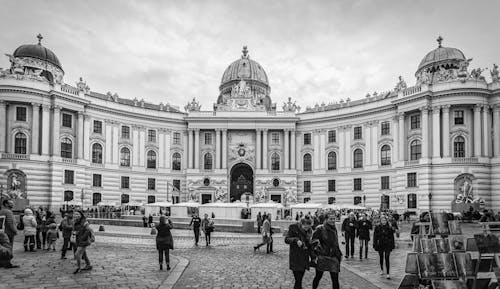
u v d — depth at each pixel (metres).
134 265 22.06
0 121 68.31
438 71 74.88
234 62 106.94
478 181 65.44
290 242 13.77
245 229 47.72
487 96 67.31
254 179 88.38
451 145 67.75
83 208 73.75
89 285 16.72
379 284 17.72
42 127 70.75
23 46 74.88
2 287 16.17
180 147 90.94
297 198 88.00
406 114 74.19
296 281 13.71
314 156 88.06
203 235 43.62
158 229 20.88
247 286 17.19
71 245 25.50
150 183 87.31
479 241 14.54
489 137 67.12
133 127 86.25
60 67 77.69
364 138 81.69
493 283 13.96
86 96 78.62
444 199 66.44
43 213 36.56
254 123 88.88
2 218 20.58
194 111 90.31
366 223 25.69
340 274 20.28
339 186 84.25
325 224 14.52
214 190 87.56
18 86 68.31
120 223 57.91
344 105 88.12
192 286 17.14
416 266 13.70
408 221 63.16
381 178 78.12
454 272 13.37
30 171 68.56
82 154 76.88
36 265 21.39
